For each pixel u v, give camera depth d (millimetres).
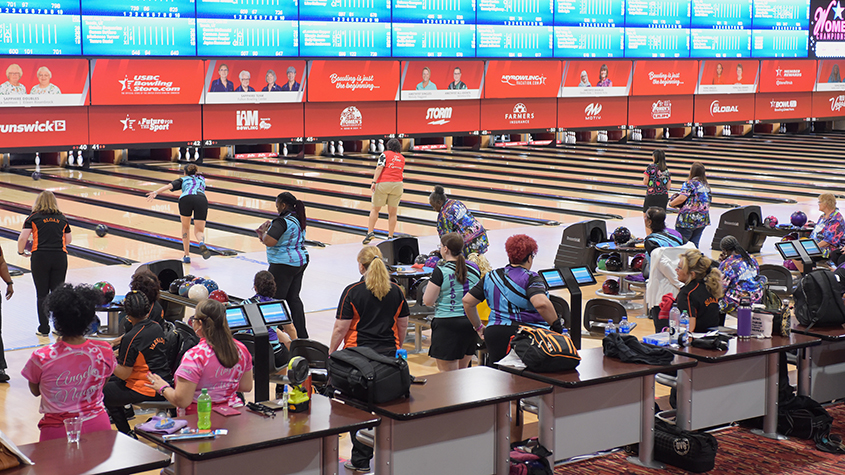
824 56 30703
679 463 4668
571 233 9633
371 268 4609
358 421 3670
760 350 4844
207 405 3551
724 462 4789
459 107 24484
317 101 22297
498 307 5004
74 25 18719
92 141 19531
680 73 27781
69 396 3768
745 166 21375
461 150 25406
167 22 19812
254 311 4328
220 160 22266
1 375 5879
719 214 14148
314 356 4746
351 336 4648
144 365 4668
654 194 10516
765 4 28922
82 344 3783
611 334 4750
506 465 4164
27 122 18688
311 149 24062
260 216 13664
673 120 28203
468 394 4004
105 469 3191
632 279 8344
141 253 10625
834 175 19672
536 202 15547
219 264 10047
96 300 3822
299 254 6680
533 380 4262
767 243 11953
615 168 20922
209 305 3969
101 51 19109
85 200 15031
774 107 30203
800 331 5270
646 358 4594
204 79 20578
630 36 26547
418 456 3887
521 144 26859
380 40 22719
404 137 23828
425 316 6699
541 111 25781
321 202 15312
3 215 13312
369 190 16906
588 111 26562
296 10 21422
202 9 20203
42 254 6938
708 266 5254
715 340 4848
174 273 6969
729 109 29203
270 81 21469
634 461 4781
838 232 8680
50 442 3453
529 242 4984
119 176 18688
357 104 22984
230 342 3984
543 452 4336
